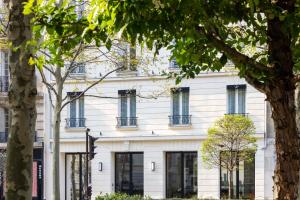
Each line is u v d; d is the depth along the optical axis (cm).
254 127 3600
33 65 1005
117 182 4147
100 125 4144
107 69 3981
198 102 3997
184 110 4031
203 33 682
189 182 4016
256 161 3844
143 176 4091
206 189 3919
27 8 756
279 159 660
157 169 4062
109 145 4138
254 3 643
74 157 4181
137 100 4084
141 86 4034
